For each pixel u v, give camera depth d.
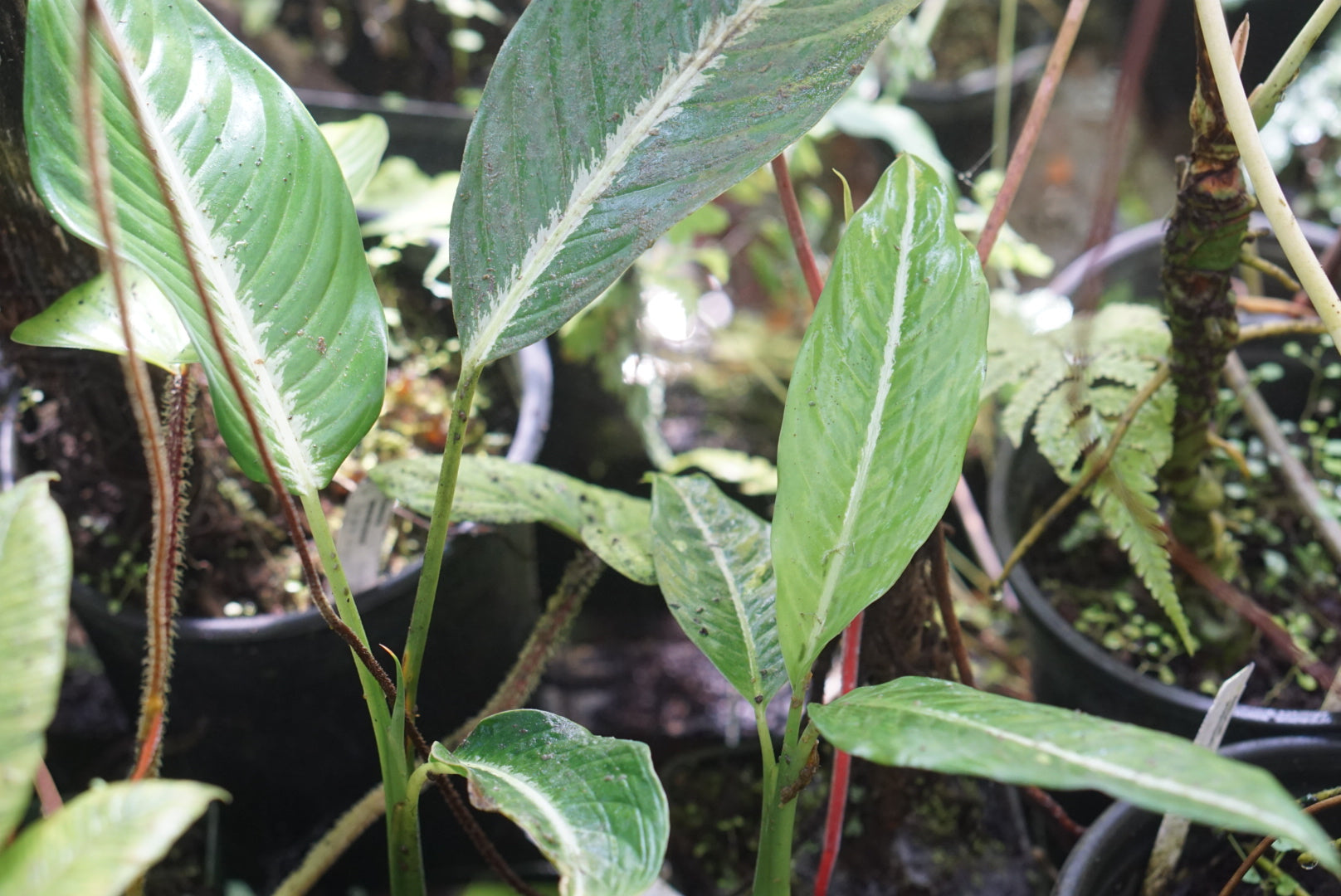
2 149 1.08
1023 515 1.33
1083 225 2.16
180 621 1.20
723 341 2.05
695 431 1.95
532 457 1.27
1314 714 1.14
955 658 1.16
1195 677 1.24
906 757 0.84
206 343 0.94
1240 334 1.14
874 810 1.25
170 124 0.96
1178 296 1.09
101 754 1.48
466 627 1.26
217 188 0.96
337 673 1.23
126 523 1.25
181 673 1.22
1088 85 2.32
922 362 0.93
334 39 2.23
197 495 1.22
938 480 0.93
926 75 2.12
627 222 0.95
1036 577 1.31
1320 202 1.84
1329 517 1.26
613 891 0.85
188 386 1.01
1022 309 1.34
